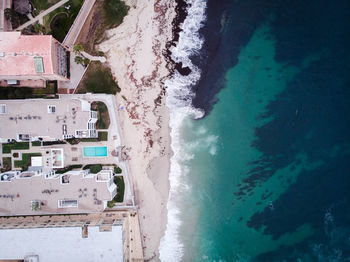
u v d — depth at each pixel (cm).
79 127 3706
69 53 4138
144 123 4356
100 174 4019
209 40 4334
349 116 4316
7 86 3972
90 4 4116
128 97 4294
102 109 4188
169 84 4350
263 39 4353
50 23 4016
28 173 4016
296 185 4425
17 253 3759
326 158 4366
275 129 4400
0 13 3831
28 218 4119
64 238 3822
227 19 4325
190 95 4400
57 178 3781
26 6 3881
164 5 4244
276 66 4362
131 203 4366
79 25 4128
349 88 4294
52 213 3794
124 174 4319
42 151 4144
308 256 4391
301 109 4347
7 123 3638
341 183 4375
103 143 4241
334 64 4294
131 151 4341
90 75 4191
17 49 3422
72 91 4178
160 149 4425
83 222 4119
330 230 4400
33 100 3638
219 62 4369
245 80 4394
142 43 4262
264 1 4325
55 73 3603
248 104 4419
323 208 4403
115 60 4234
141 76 4297
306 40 4322
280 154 4412
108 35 4206
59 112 3672
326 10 4300
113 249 3853
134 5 4212
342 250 4369
